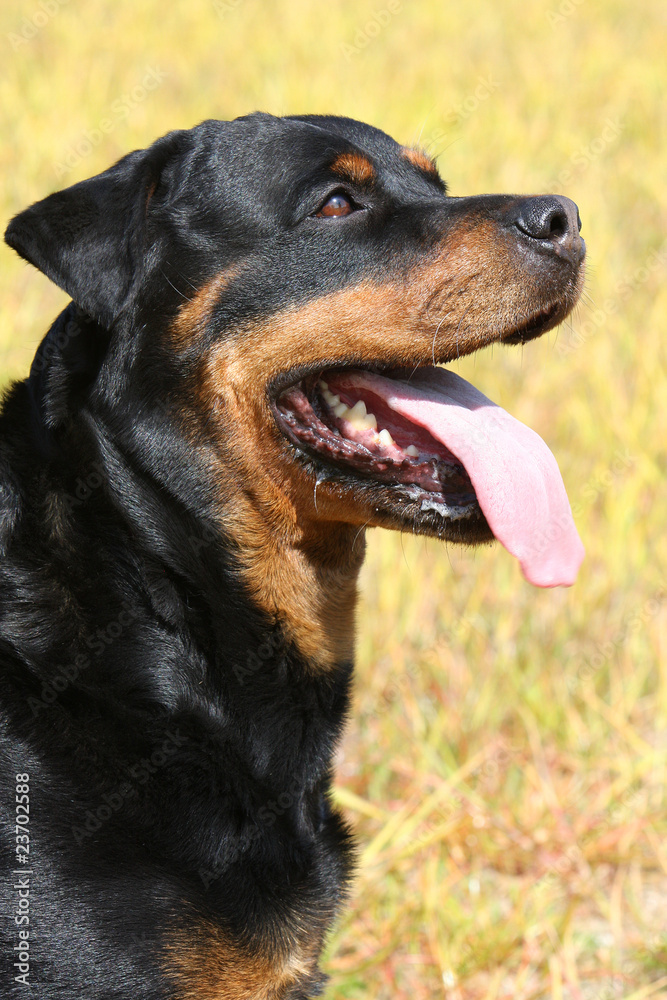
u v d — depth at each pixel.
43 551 2.90
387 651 5.29
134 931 2.69
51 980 2.65
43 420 3.03
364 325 3.17
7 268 7.65
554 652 5.40
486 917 4.09
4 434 3.06
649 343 7.52
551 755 4.96
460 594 5.69
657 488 6.38
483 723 4.98
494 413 3.37
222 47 12.73
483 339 3.21
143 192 3.12
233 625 3.07
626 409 6.93
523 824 4.56
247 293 3.14
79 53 11.80
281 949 2.88
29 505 2.94
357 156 3.26
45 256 3.09
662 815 4.65
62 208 3.12
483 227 3.19
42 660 2.83
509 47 14.10
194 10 14.12
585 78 13.10
